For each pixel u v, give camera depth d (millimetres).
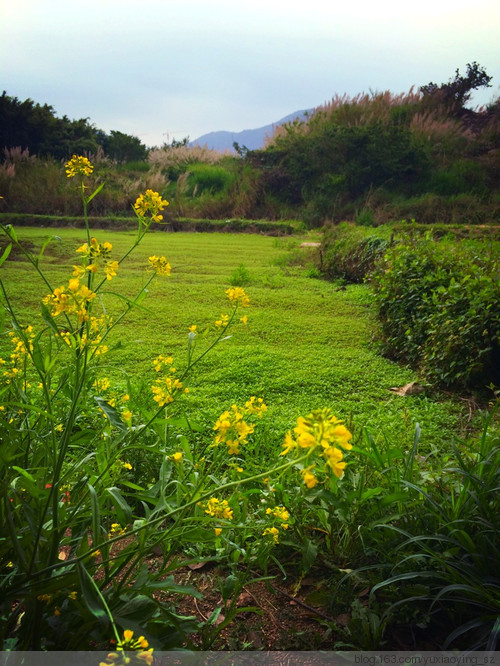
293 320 6469
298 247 12711
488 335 4332
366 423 3555
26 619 1407
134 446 1665
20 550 1294
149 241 13281
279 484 2232
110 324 1809
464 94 22891
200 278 8883
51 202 17234
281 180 19453
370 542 2221
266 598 2084
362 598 2025
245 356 5062
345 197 18203
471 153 19547
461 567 1904
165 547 1746
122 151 24594
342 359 5137
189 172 21875
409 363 5031
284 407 3889
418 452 3223
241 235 15711
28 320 5844
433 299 4879
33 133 22078
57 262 9789
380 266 6883
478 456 2367
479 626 1788
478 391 4336
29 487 1415
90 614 1306
